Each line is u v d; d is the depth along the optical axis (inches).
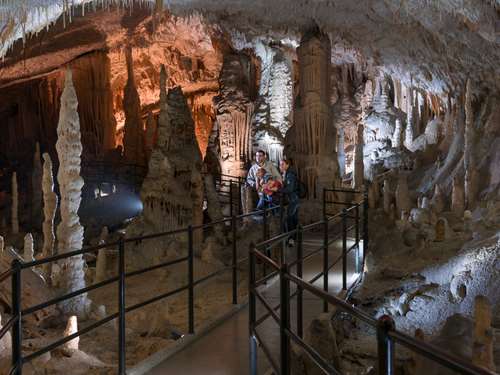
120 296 149.6
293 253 340.2
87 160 745.0
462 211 423.5
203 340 182.5
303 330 198.8
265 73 661.9
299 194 353.1
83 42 669.3
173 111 415.2
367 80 734.5
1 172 815.1
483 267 287.7
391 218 456.4
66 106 250.2
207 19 567.2
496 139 466.0
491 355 167.8
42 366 174.2
